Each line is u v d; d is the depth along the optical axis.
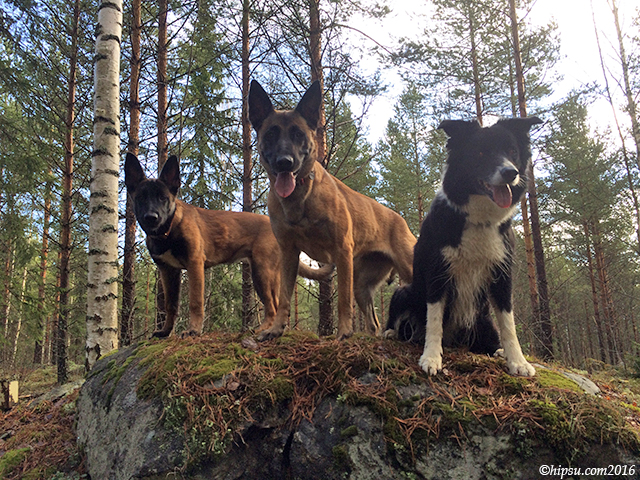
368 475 2.29
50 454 3.44
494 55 13.45
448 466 2.28
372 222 4.60
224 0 9.07
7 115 10.24
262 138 3.73
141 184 4.43
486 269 3.07
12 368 12.39
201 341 3.49
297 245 3.85
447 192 3.14
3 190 7.68
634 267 22.11
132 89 9.11
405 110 17.67
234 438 2.53
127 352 3.91
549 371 3.09
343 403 2.58
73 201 11.73
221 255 5.14
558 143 13.48
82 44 10.23
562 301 23.25
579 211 15.96
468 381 2.73
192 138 9.95
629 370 10.52
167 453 2.46
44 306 7.90
